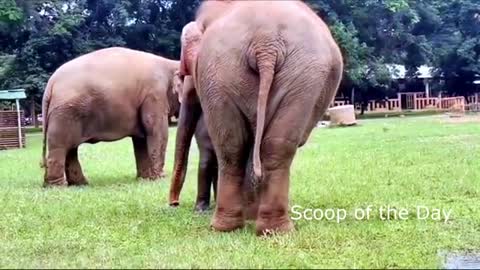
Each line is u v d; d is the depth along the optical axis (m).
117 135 10.88
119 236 5.81
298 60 5.40
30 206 7.84
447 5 42.06
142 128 11.09
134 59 11.04
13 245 5.50
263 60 5.35
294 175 10.26
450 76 42.91
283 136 5.43
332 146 15.95
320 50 5.50
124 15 33.81
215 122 5.66
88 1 34.59
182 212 7.16
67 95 10.39
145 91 10.94
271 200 5.56
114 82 10.67
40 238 5.82
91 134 10.71
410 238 5.46
